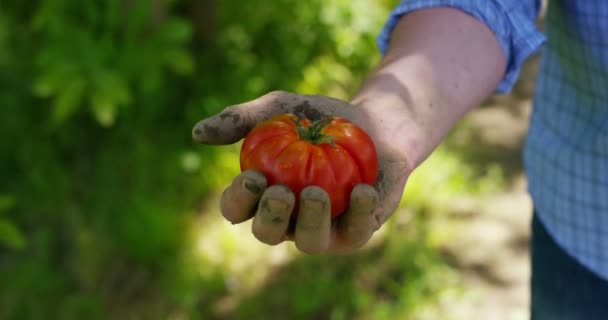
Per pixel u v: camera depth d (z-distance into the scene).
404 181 0.38
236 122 0.37
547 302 0.48
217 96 0.98
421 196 0.92
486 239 0.89
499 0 0.41
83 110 0.87
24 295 0.74
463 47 0.40
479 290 0.82
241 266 0.83
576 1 0.40
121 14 0.81
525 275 0.85
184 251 0.83
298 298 0.80
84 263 0.77
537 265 0.48
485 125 1.10
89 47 0.76
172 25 0.82
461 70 0.40
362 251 0.86
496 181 0.98
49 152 0.83
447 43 0.40
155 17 0.82
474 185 0.97
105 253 0.80
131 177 0.86
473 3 0.41
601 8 0.39
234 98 0.99
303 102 0.38
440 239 0.88
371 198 0.33
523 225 0.91
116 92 0.75
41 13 0.78
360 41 1.15
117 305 0.78
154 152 0.89
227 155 0.94
